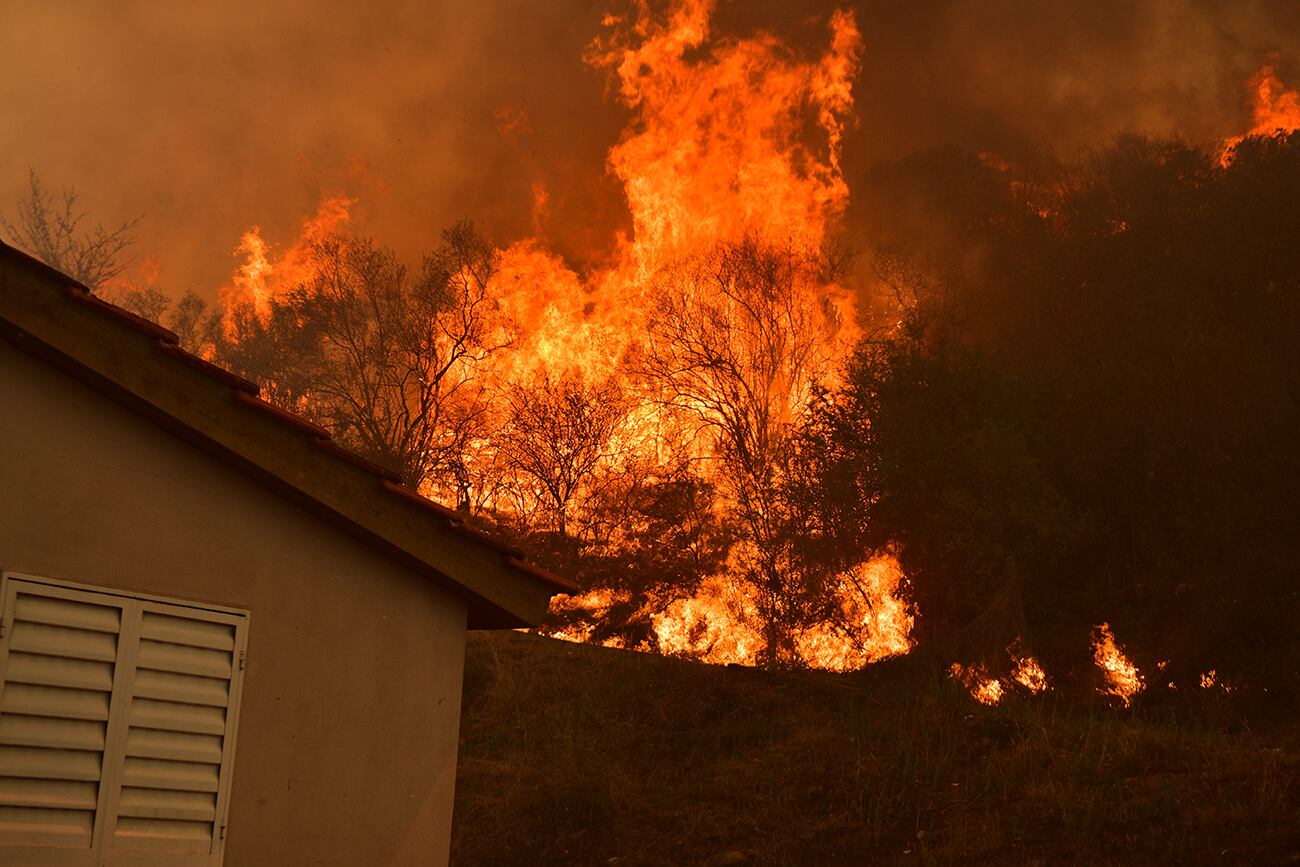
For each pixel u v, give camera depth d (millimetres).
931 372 28625
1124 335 33062
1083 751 12297
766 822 12055
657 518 33000
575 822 12570
